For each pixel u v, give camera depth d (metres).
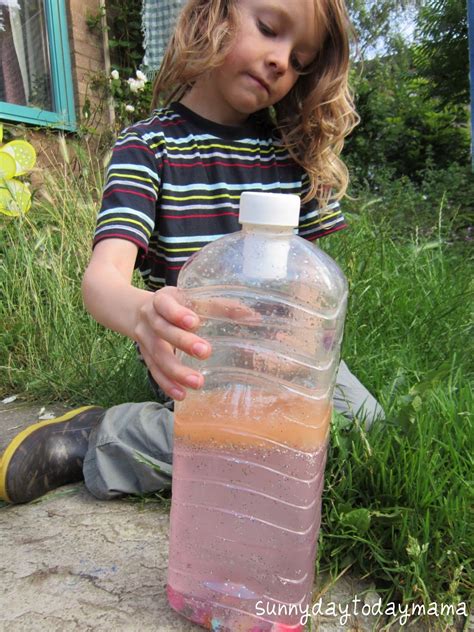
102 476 1.29
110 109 4.74
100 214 1.23
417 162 6.62
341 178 1.67
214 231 1.44
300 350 0.86
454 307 2.14
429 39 6.36
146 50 4.84
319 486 0.89
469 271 2.74
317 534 0.93
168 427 1.31
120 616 0.94
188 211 1.41
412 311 2.23
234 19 1.34
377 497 1.12
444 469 1.15
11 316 2.40
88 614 0.94
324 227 1.67
